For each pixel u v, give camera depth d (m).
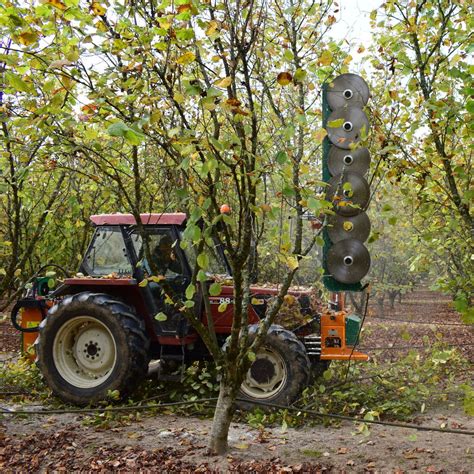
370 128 4.76
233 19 4.00
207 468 4.39
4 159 5.54
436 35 5.12
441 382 7.58
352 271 5.18
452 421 5.87
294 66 4.62
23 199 6.55
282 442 5.04
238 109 3.56
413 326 14.90
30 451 4.85
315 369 7.18
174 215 6.59
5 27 4.19
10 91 4.43
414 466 4.50
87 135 4.00
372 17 5.24
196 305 6.46
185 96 3.91
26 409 6.19
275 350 6.04
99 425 5.52
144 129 3.90
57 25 3.97
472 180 5.29
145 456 4.66
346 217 5.12
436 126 4.90
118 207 9.18
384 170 5.05
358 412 6.08
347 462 4.58
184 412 6.07
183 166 3.46
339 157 5.11
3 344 11.48
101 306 6.36
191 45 3.82
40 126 4.06
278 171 3.74
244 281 4.67
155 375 7.24
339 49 4.79
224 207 5.00
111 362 6.49
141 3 3.88
